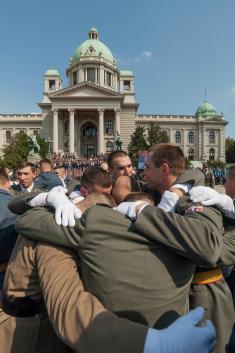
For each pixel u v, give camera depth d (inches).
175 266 100.9
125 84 4148.6
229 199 126.8
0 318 112.6
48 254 103.2
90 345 82.7
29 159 1683.1
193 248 96.1
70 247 103.0
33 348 109.5
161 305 97.3
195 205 114.7
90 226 99.1
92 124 3767.2
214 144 4232.3
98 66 3905.0
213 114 4382.4
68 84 4153.5
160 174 146.1
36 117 4121.6
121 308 96.0
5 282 115.3
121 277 96.3
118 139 2395.4
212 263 97.5
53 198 115.1
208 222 104.7
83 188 167.6
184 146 4254.4
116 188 171.8
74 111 3452.3
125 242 98.5
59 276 97.3
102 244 98.0
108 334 82.4
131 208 105.7
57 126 3449.8
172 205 124.3
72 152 3341.5
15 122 4131.4
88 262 98.8
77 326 85.8
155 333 82.0
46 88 3897.6
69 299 91.4
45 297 95.7
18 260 111.3
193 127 4259.4
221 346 145.9
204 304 147.5
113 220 100.7
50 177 368.5
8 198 179.8
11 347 108.7
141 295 96.0
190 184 140.1
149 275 97.2
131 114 3661.4
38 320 111.1
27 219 109.8
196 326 85.8
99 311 87.4
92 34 4180.6
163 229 97.8
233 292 173.8
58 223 104.3
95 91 3425.2
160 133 3159.5
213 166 2544.3
